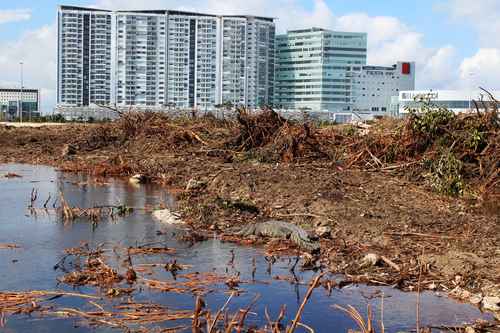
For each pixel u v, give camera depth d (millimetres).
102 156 23266
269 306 7297
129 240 10320
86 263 8758
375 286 8070
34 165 22391
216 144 21312
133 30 74062
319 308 7254
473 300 7465
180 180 17047
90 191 15828
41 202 14039
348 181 14648
